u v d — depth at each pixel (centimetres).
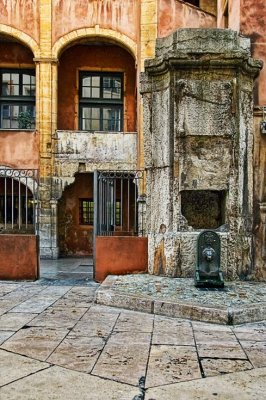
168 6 1825
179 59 873
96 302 737
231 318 596
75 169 1892
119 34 1922
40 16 1898
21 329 573
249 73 909
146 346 503
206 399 368
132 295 699
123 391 383
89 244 2062
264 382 403
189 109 884
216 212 943
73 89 2095
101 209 1034
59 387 390
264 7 1032
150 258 947
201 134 881
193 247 874
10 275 1029
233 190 884
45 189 1869
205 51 869
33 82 2095
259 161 926
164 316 645
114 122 2130
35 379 408
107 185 1074
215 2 1962
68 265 1584
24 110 2094
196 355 473
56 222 1888
